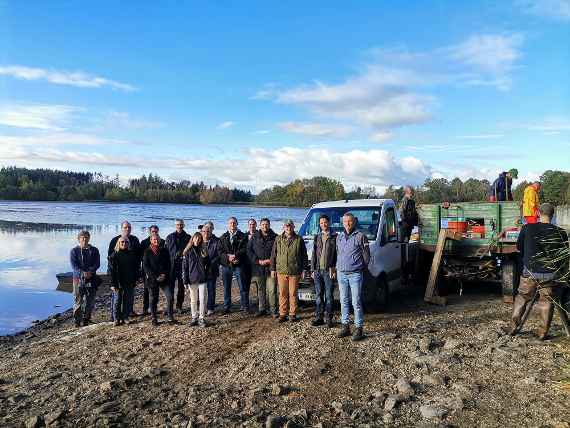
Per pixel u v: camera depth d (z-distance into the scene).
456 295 11.86
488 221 11.23
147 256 9.80
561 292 7.41
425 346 7.37
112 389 6.46
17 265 22.41
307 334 8.51
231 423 5.32
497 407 5.35
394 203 11.88
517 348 7.09
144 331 9.52
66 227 45.03
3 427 5.52
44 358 8.34
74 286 10.74
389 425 5.12
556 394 5.52
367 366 6.82
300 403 5.79
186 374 7.01
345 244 8.09
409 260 12.14
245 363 7.25
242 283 10.78
